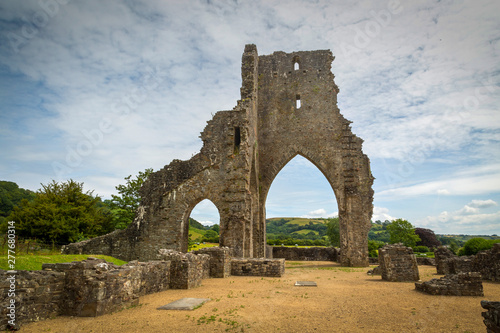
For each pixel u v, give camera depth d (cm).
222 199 1948
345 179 2536
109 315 690
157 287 997
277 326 611
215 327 604
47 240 2455
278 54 2934
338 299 879
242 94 2480
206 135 2334
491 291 1002
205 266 1339
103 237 2125
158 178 2209
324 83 2814
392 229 3712
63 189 2834
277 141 2748
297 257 3278
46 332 580
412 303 822
